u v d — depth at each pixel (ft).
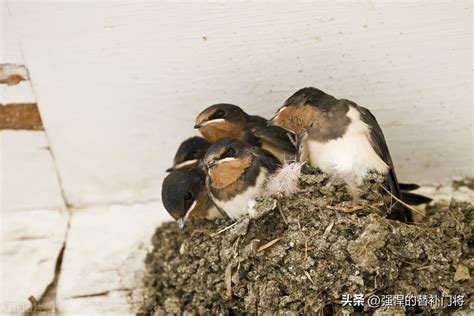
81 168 31.12
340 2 24.89
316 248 24.64
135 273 30.14
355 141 26.30
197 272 27.25
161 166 31.12
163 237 30.63
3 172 30.94
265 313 24.95
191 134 29.96
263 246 25.23
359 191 25.68
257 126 28.96
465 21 25.16
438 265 24.76
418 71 26.76
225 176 27.22
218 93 28.30
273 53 26.63
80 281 30.09
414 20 25.29
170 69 27.25
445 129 28.50
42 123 29.25
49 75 27.35
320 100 27.14
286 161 27.91
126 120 29.19
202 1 24.89
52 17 25.32
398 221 25.53
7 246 31.24
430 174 30.27
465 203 28.94
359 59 26.61
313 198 25.59
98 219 31.83
